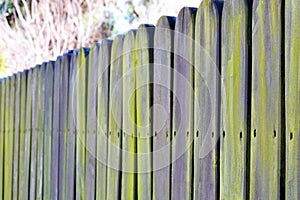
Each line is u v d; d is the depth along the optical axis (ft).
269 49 3.99
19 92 10.52
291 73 3.74
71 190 7.81
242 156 4.30
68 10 22.39
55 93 8.61
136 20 22.76
